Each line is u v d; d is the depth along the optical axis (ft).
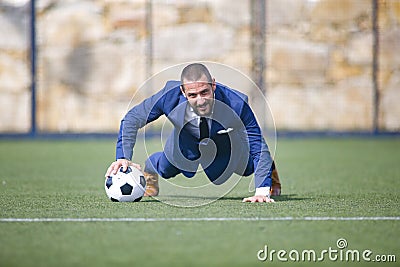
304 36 184.34
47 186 98.63
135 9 181.47
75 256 51.47
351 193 89.92
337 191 92.73
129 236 57.72
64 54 182.60
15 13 181.37
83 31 182.09
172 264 49.26
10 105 183.83
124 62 182.39
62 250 53.21
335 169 127.34
